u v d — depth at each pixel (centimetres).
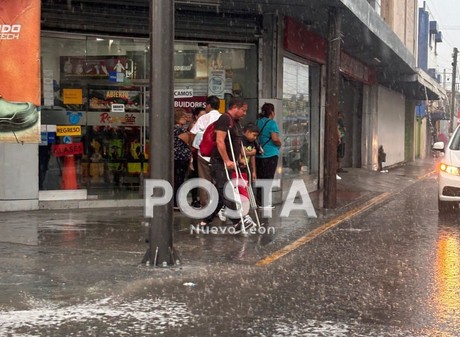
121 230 968
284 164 1471
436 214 1266
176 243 895
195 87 1312
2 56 977
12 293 629
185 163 1155
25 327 541
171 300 623
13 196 1141
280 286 685
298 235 984
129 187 1261
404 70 2475
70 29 1171
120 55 1241
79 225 1008
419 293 664
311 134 1686
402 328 552
